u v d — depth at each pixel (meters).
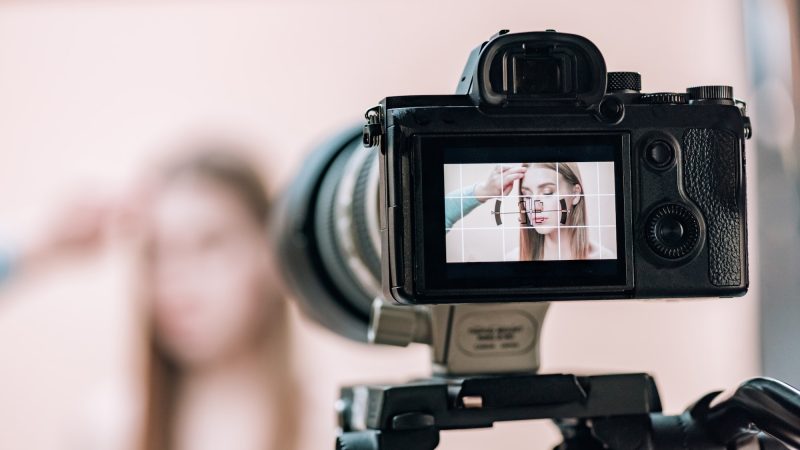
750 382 0.66
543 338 1.95
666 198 0.65
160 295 1.99
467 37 2.00
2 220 1.97
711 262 0.66
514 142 0.64
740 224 0.66
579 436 0.75
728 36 1.89
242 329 1.98
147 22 2.03
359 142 0.93
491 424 0.68
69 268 1.99
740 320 1.86
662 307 1.96
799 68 1.68
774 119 1.69
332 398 1.98
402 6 2.01
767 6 1.71
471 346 0.75
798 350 1.71
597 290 0.64
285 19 2.03
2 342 1.96
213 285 1.97
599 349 1.96
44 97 2.01
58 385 1.98
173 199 1.99
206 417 1.98
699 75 1.93
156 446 1.98
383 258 0.66
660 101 0.66
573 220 0.64
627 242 0.65
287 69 2.02
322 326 0.99
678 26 1.95
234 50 2.03
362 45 2.02
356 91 2.01
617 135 0.65
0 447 1.95
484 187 0.63
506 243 0.63
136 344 1.99
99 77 2.02
